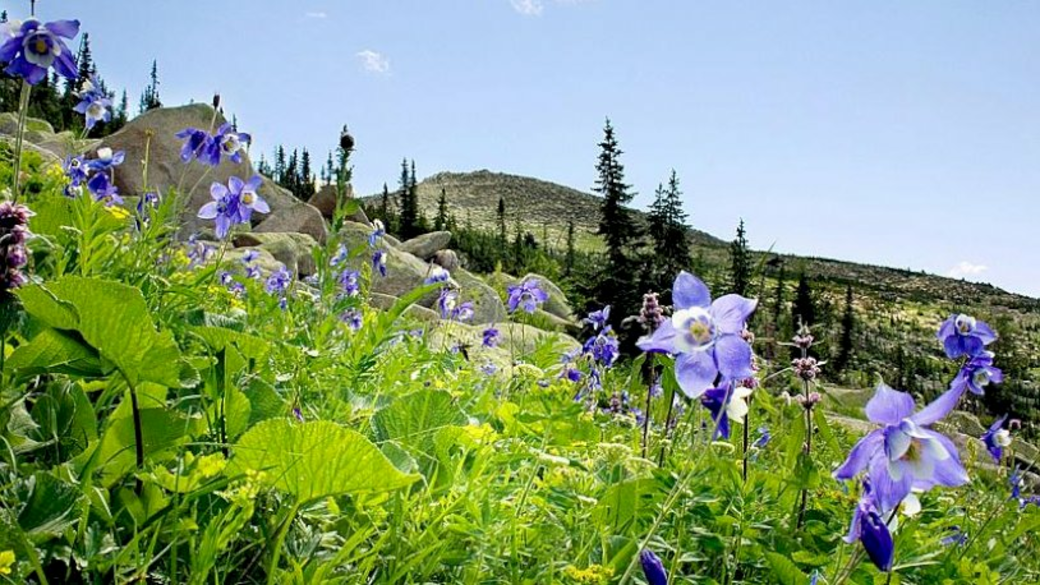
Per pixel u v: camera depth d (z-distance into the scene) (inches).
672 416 180.4
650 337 78.9
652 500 118.1
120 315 77.2
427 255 1026.1
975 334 156.4
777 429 183.3
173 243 192.5
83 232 127.8
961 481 67.4
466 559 91.4
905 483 68.2
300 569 72.7
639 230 1408.7
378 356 158.2
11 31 112.1
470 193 6727.4
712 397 84.3
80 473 78.0
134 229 170.1
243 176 719.7
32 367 81.0
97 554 68.4
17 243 75.4
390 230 3014.3
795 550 123.3
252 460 79.2
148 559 67.7
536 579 90.3
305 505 82.3
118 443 81.3
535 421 122.7
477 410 145.5
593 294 1358.3
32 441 80.0
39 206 143.1
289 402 105.9
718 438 123.0
